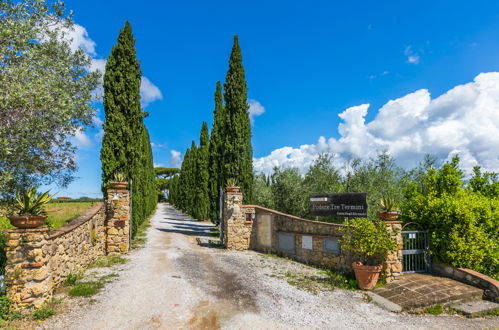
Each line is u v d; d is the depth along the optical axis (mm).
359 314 5801
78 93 8773
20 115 6820
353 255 8312
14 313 4969
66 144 8781
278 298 6512
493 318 5855
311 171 16297
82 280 7305
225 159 16047
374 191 14195
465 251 7469
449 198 8250
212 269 8930
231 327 5020
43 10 7664
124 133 12836
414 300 6266
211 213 19828
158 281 7445
